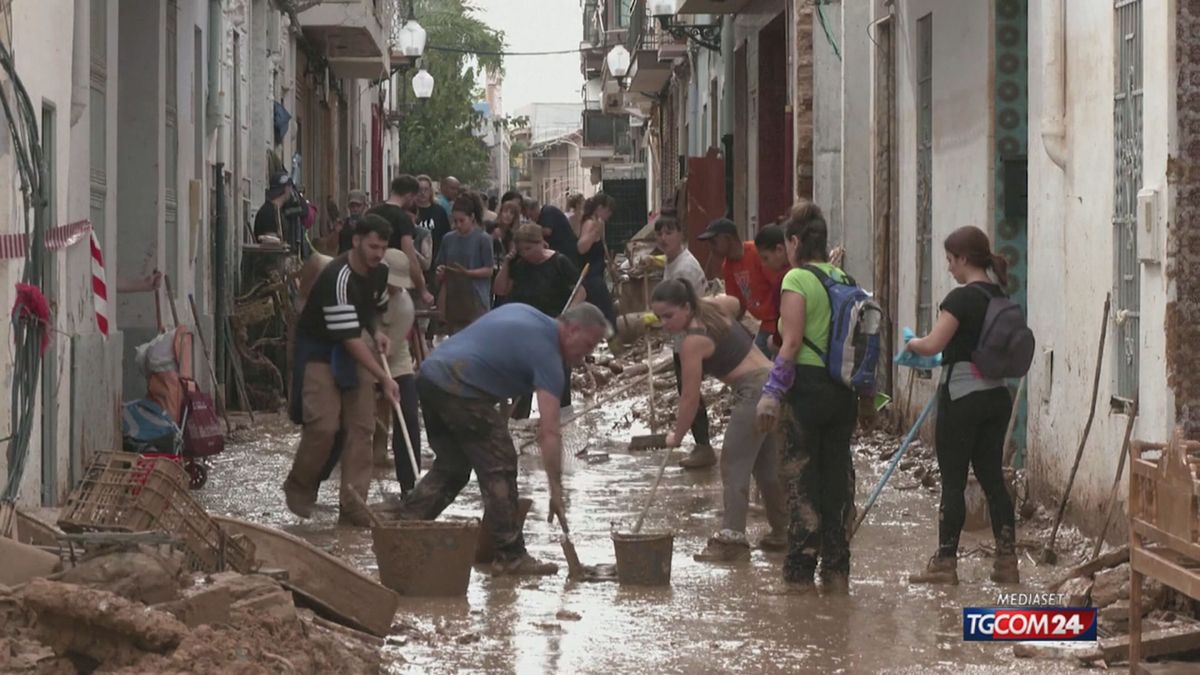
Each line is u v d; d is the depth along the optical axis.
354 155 46.69
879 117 17.56
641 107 54.25
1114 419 10.44
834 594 9.66
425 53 74.50
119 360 13.52
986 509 11.65
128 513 7.73
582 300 17.11
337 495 13.34
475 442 10.14
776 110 26.53
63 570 7.54
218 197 19.83
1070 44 11.42
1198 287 9.24
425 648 8.20
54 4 10.82
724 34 31.16
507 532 10.19
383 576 9.52
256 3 25.78
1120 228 10.49
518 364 10.06
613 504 13.15
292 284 21.11
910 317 16.19
